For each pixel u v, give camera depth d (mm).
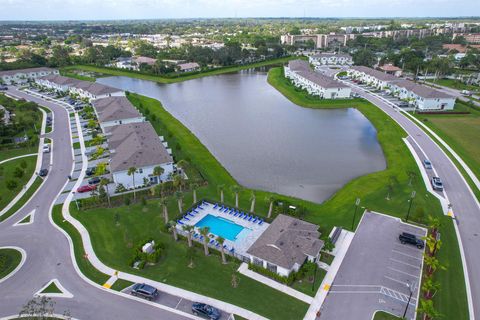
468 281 48438
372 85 172875
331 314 43344
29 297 46875
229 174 82312
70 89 157625
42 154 93000
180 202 64438
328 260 52625
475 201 68000
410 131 106250
